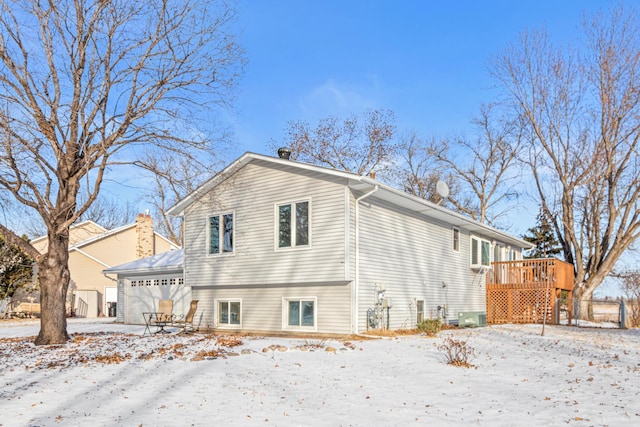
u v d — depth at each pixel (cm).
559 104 2997
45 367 1098
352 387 891
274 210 1802
